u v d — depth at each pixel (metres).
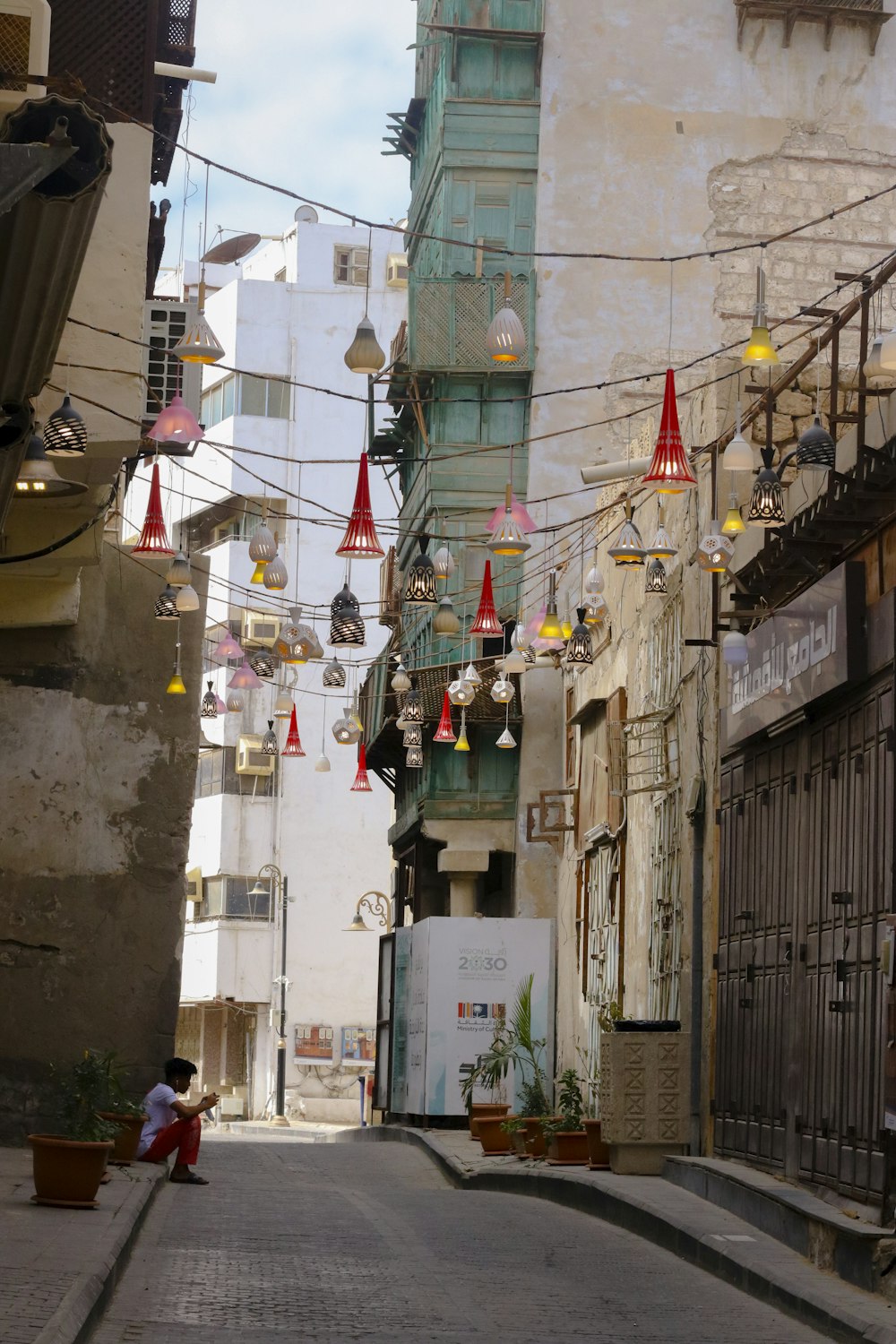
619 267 31.97
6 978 19.28
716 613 16.92
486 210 32.06
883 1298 10.62
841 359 31.12
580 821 27.66
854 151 32.62
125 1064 19.41
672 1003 19.62
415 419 33.38
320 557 56.72
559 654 27.33
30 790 19.69
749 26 32.66
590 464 31.33
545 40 32.38
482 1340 9.29
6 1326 7.54
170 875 19.92
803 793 14.84
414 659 31.62
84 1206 12.55
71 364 14.68
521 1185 19.12
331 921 55.75
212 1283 10.67
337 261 59.28
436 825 30.83
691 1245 13.34
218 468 57.16
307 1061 54.81
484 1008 28.34
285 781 55.97
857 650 13.24
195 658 20.42
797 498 15.12
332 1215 15.19
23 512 17.36
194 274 65.56
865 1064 12.65
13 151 8.45
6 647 19.84
